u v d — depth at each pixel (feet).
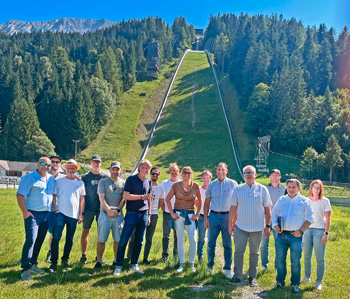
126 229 27.07
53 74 366.22
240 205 26.78
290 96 295.07
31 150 245.86
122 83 399.03
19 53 472.85
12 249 31.73
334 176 227.81
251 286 25.61
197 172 213.05
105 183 28.68
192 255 28.86
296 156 258.16
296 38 493.36
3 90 320.70
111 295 21.50
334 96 328.49
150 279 25.41
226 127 302.86
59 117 282.15
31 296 20.43
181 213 28.89
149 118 326.44
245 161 235.20
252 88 371.97
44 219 26.20
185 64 548.72
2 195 81.25
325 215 26.99
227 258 28.45
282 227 25.39
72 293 21.52
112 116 316.19
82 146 273.33
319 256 26.40
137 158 245.04
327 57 380.37
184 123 310.65
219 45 570.46
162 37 625.00
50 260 27.81
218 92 401.08
